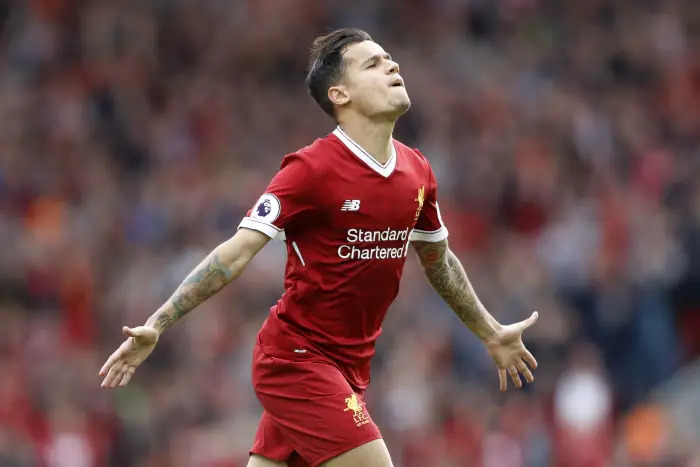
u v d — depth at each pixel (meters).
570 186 34.50
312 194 9.88
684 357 29.56
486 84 38.16
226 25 40.72
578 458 25.05
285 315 10.30
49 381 25.62
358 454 9.99
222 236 31.02
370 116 10.00
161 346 27.08
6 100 36.75
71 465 24.27
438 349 26.83
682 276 29.94
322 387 10.12
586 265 30.03
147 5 40.66
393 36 41.16
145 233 31.69
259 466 10.92
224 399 25.55
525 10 41.94
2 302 29.45
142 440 25.08
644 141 36.94
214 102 37.91
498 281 29.41
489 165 34.12
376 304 10.28
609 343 29.03
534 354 27.64
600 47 41.12
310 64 10.47
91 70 38.62
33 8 40.03
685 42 41.62
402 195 10.09
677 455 24.86
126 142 36.31
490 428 25.42
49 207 32.88
